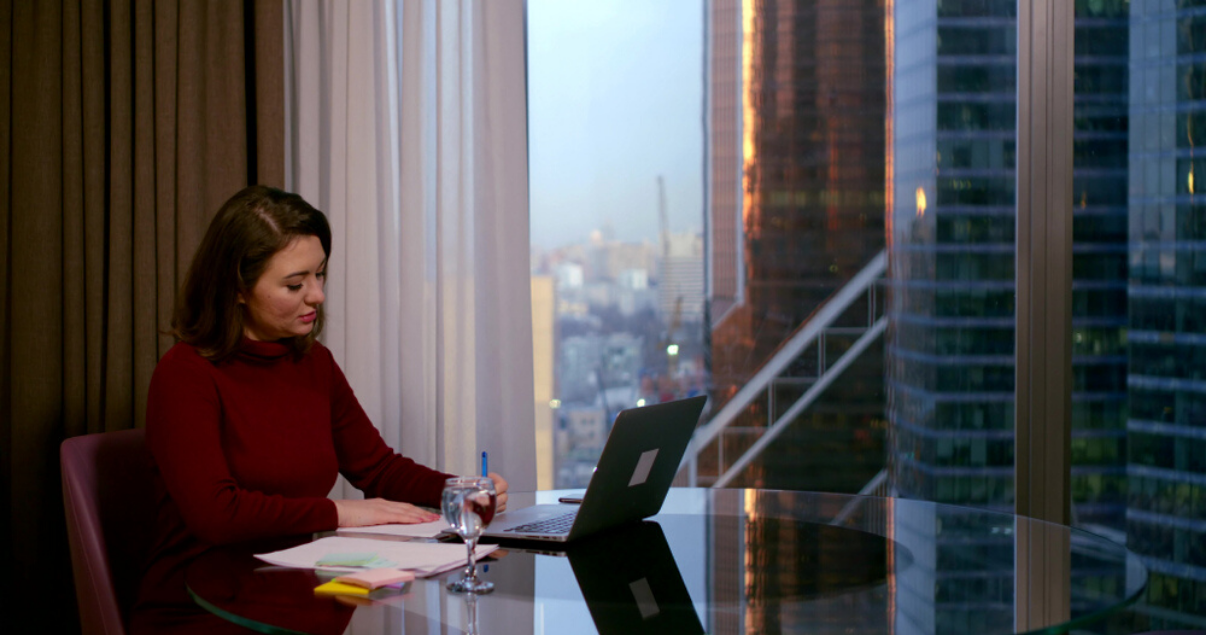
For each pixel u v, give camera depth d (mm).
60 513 2355
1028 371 2682
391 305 2561
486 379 2586
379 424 2545
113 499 1730
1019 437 2689
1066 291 2641
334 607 1128
